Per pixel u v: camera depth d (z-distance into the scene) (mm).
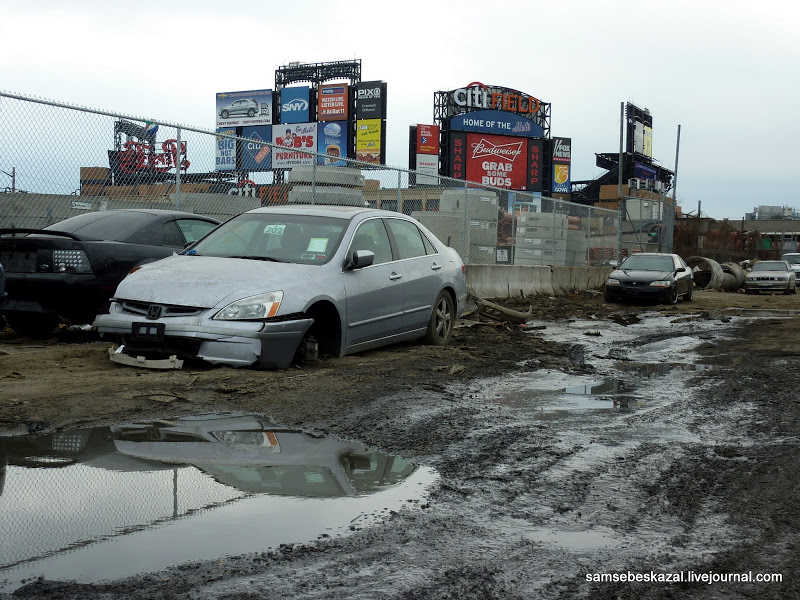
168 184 11195
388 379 7020
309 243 8242
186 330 6918
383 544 3256
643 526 3588
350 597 2742
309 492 3900
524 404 6426
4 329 9875
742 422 5871
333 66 79062
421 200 16484
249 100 78750
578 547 3307
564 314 17875
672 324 15547
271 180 12789
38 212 9703
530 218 22828
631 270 22703
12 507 3551
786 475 4438
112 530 3307
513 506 3820
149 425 5129
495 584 2896
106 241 8961
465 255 18062
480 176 79375
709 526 3604
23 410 5348
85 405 5559
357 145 74938
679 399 6824
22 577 2838
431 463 4543
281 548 3164
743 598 2842
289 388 6398
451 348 9469
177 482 3973
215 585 2805
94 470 4129
